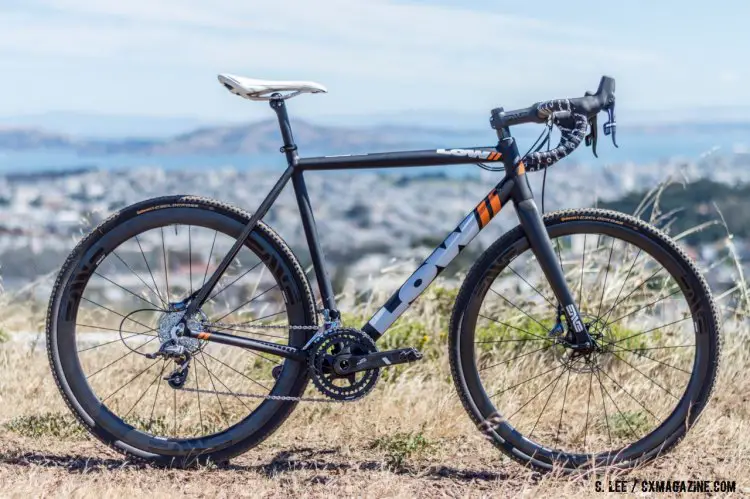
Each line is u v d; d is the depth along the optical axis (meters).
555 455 3.62
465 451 3.93
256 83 3.49
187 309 3.63
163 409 4.46
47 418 4.15
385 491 3.39
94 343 5.39
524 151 3.59
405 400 4.52
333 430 4.16
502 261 3.60
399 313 3.62
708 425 4.06
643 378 4.74
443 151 3.54
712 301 3.55
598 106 3.52
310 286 3.67
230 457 3.70
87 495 3.25
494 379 4.76
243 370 4.80
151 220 3.67
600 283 5.41
